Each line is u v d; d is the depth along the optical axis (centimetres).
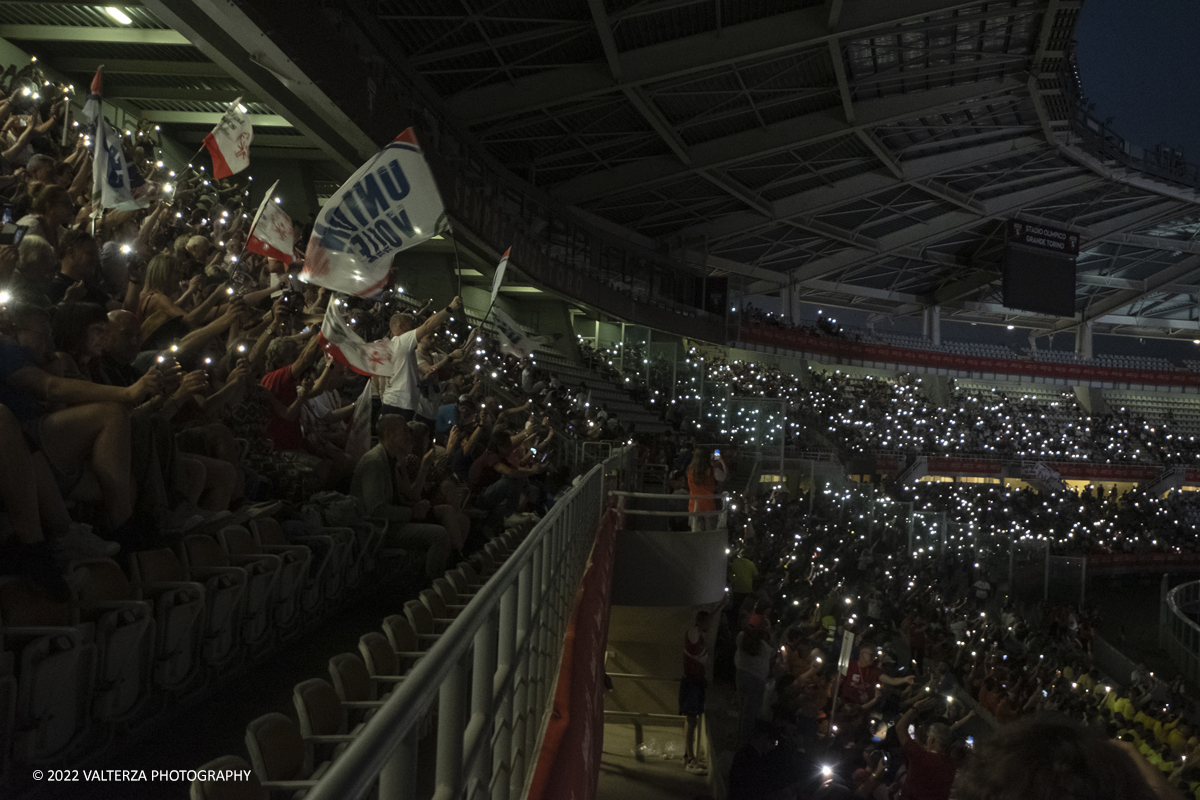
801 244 4700
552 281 2777
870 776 910
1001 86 3325
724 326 4147
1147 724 1680
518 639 258
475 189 2056
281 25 1109
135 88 1369
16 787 241
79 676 275
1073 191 4556
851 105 3116
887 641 1812
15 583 268
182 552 371
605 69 2545
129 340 427
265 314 713
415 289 2322
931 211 4638
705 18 2531
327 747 257
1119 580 3616
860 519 2945
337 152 1524
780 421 2734
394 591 620
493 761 222
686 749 1047
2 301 323
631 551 1123
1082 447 4872
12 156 674
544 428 1001
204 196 1125
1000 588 2916
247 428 587
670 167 3325
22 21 1185
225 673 386
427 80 2455
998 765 135
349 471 705
